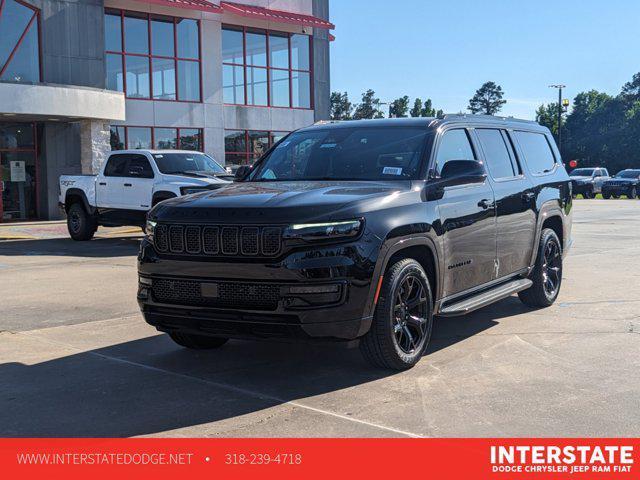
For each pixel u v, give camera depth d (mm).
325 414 4309
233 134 27344
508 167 6922
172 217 4934
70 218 16828
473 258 5969
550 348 5824
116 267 11562
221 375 5195
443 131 5992
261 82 28219
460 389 4750
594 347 5840
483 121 6777
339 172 5801
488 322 6859
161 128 25422
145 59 24953
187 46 26000
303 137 6434
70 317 7422
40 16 21891
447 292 5633
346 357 5617
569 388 4750
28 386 4961
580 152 80938
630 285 8930
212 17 26406
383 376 5070
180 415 4340
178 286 4875
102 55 23234
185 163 15578
